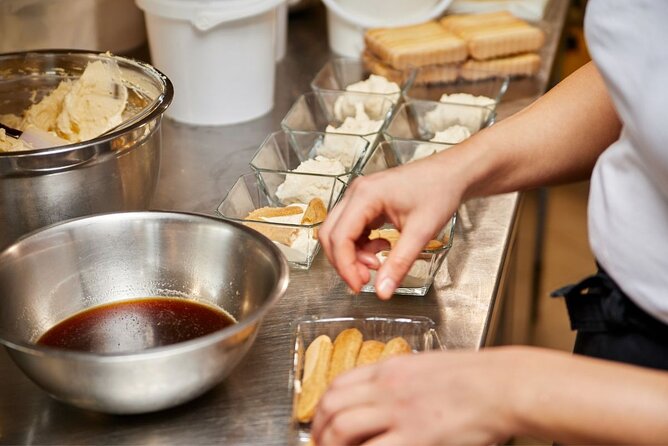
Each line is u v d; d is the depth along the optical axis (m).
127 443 0.72
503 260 1.01
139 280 0.86
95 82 1.09
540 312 2.30
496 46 1.55
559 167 0.90
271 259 0.79
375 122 1.29
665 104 0.67
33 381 0.72
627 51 0.70
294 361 0.79
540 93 1.53
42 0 1.34
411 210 0.79
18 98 1.12
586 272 2.41
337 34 1.68
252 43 1.32
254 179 1.06
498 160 0.86
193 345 0.67
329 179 1.02
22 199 0.88
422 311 0.91
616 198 0.77
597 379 0.55
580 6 2.45
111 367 0.66
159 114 0.94
